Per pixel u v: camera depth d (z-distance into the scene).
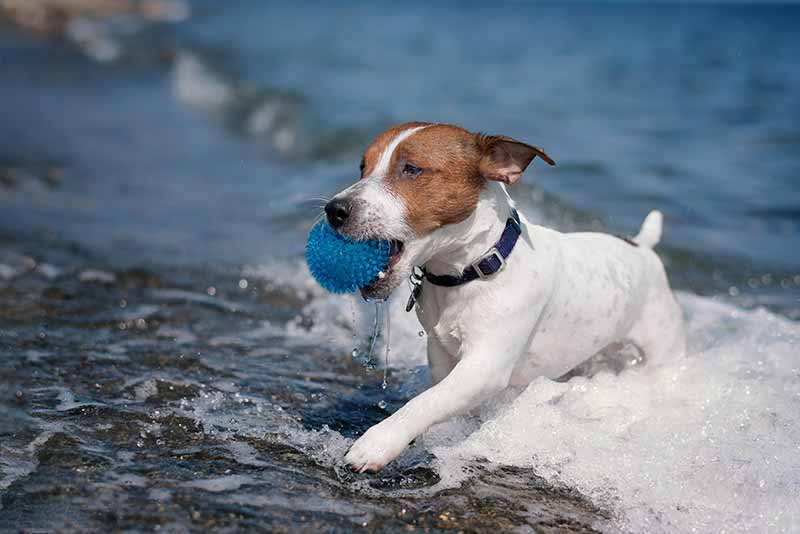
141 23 66.75
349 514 5.68
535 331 7.06
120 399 7.38
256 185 17.48
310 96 28.64
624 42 59.03
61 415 6.96
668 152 20.20
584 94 29.72
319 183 16.83
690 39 64.56
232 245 12.92
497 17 116.75
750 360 8.51
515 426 6.98
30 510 5.49
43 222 13.63
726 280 12.42
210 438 6.71
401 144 6.31
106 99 29.52
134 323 9.45
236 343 9.12
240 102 29.14
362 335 9.58
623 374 8.05
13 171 17.23
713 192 16.75
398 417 6.14
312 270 6.34
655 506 5.98
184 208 15.31
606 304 7.43
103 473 6.03
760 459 6.53
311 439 6.82
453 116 23.88
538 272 6.73
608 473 6.39
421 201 6.18
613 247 7.95
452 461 6.57
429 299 6.78
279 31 61.88
